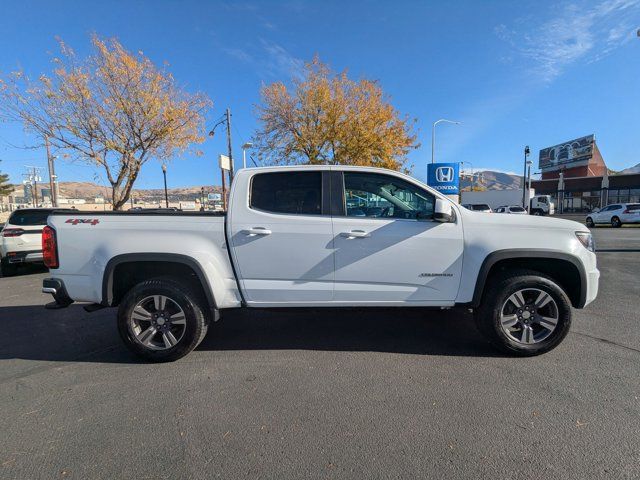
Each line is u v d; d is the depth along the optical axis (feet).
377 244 13.06
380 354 13.78
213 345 14.88
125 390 11.50
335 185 13.48
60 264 13.25
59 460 8.43
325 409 10.25
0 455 8.63
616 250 42.63
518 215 13.69
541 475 7.73
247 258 13.14
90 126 48.42
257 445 8.81
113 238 13.05
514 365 12.67
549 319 13.10
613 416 9.68
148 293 13.08
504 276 13.24
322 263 13.14
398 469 7.97
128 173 53.01
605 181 156.66
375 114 81.92
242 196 13.32
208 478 7.82
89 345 15.37
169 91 52.21
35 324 18.33
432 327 16.55
